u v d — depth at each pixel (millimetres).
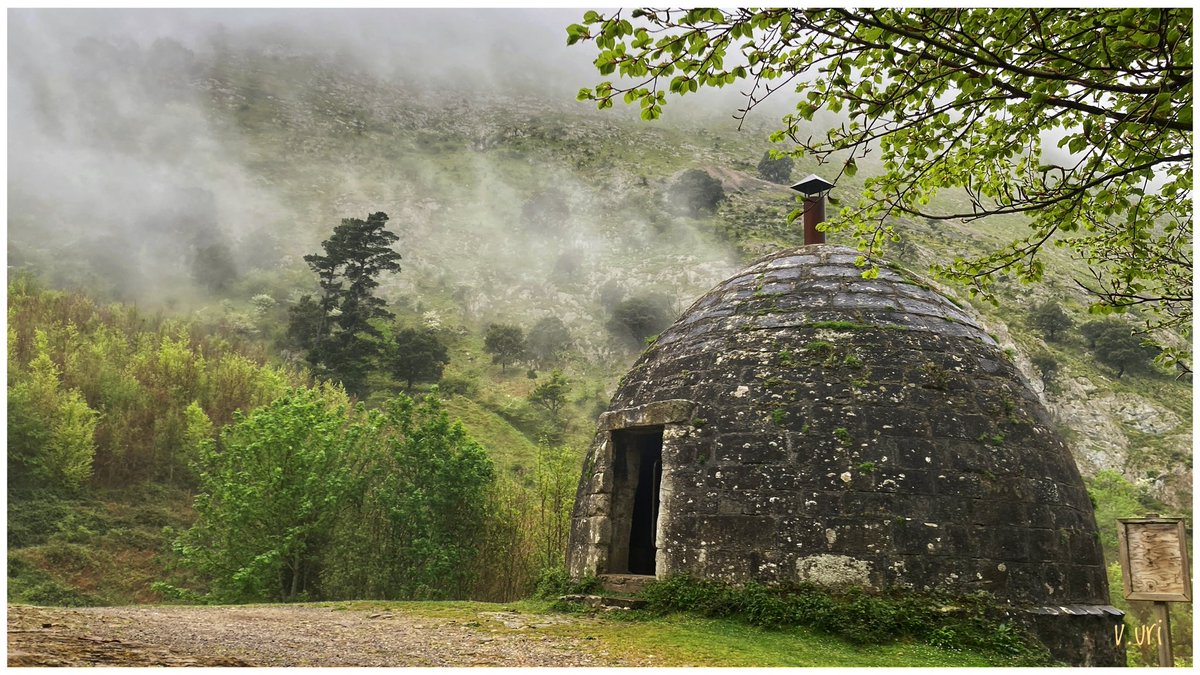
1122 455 45531
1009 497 8062
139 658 4723
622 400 10406
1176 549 5914
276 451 17250
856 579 7633
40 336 31859
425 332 56219
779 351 9148
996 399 8734
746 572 7988
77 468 26031
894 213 6500
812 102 5727
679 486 8773
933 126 5992
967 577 7645
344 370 49031
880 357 8844
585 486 10109
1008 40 5336
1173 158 5641
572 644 6727
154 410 30859
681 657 6207
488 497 17953
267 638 6379
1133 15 5078
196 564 17828
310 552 17688
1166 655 5855
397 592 16234
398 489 17203
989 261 7188
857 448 8156
